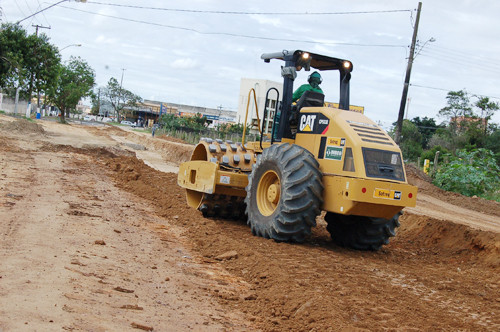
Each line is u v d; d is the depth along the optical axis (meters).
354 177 7.68
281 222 8.24
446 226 10.94
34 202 9.26
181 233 8.96
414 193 7.75
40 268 5.20
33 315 3.89
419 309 5.78
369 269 7.54
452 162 24.56
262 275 6.52
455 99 50.00
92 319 4.08
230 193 10.22
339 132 8.13
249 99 10.63
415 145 45.12
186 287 5.80
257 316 5.19
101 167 17.78
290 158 8.22
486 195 22.27
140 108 114.88
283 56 9.64
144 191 13.25
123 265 6.10
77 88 54.94
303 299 5.49
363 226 8.79
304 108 9.01
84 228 7.69
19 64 41.12
